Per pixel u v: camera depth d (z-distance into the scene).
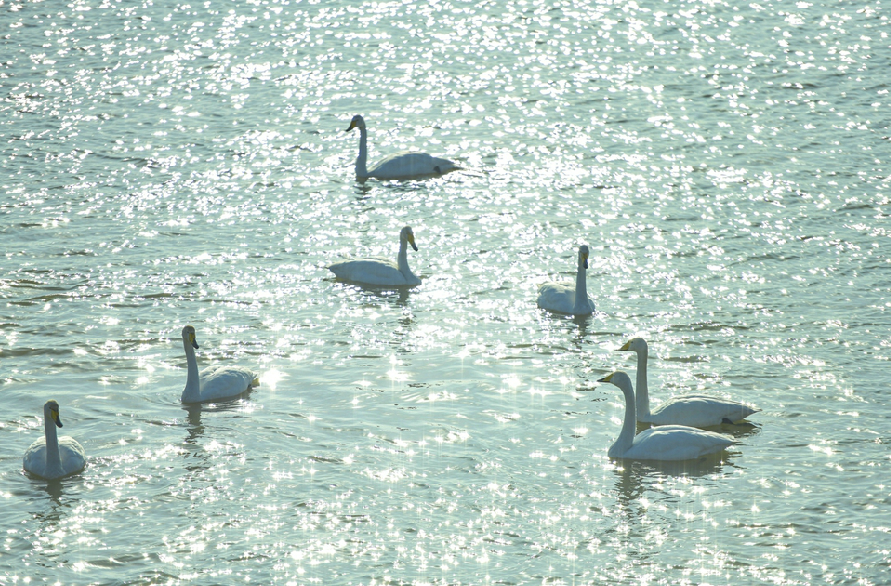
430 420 19.47
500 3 52.56
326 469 17.80
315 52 44.94
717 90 40.16
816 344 22.38
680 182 31.81
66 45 45.28
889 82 40.50
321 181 32.31
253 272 26.09
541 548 15.70
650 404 19.92
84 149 34.03
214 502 16.81
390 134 36.19
